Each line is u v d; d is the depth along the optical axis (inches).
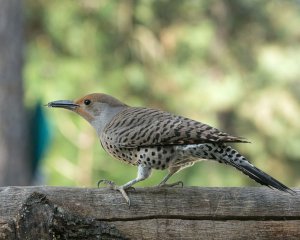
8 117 528.1
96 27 740.0
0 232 239.3
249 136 786.8
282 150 791.1
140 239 247.3
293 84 802.8
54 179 621.3
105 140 284.7
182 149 265.3
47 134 624.4
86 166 625.9
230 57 803.4
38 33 738.2
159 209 249.4
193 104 746.8
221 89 753.6
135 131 272.4
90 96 306.2
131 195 249.1
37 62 692.1
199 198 251.3
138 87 737.6
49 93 655.8
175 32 767.1
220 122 781.9
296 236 254.2
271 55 800.3
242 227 251.9
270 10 842.8
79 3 737.0
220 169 699.4
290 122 788.6
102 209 246.4
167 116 277.0
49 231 237.6
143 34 761.0
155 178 501.0
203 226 250.5
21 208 239.3
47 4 734.5
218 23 822.5
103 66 740.0
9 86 529.7
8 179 525.7
